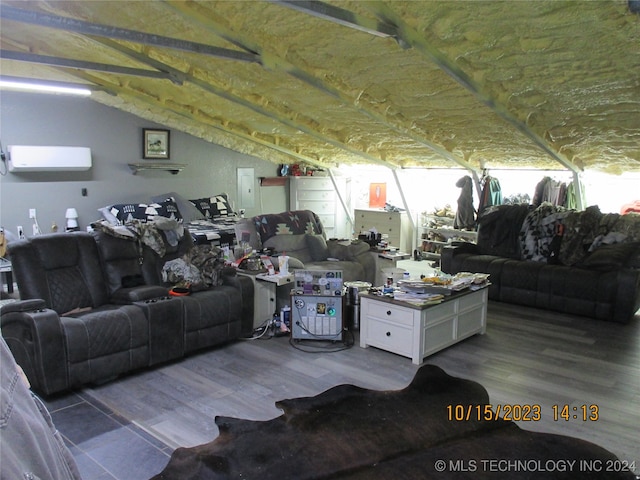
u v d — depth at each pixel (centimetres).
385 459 261
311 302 431
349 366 385
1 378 101
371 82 475
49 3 428
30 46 546
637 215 540
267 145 779
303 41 412
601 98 418
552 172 677
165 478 245
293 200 896
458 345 430
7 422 93
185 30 431
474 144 612
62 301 371
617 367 384
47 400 329
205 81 552
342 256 572
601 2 285
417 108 521
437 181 815
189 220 728
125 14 426
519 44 354
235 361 395
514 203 691
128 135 714
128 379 362
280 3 284
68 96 653
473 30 346
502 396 335
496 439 281
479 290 446
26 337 325
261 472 250
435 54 372
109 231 414
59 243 384
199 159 794
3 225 614
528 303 544
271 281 439
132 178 725
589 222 554
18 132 618
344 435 284
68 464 121
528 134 510
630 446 277
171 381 359
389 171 862
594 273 502
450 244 665
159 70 520
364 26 318
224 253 481
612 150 545
